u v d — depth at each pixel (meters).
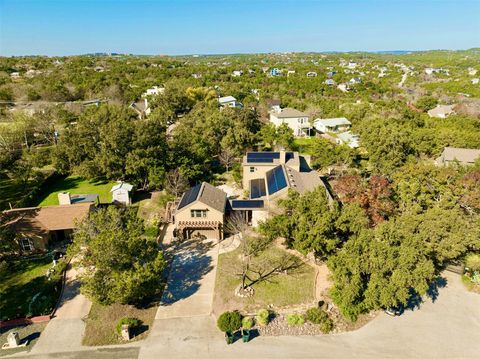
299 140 92.12
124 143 58.91
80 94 136.62
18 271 38.88
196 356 28.05
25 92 124.12
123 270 31.47
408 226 35.56
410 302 34.56
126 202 54.47
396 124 79.69
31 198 56.06
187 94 120.81
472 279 37.56
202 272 38.47
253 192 51.94
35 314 32.12
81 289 29.66
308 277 37.41
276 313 32.47
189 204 42.97
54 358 27.80
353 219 35.50
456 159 61.50
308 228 35.00
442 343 29.73
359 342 29.62
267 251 42.03
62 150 62.28
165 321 31.66
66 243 44.12
